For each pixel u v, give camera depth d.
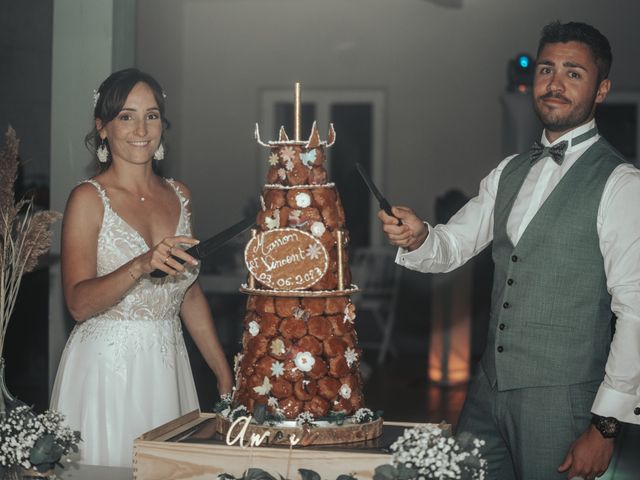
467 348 7.08
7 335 5.97
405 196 9.66
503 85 9.44
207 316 2.91
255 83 9.86
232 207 9.90
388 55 9.64
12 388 6.00
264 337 2.08
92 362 2.64
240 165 9.89
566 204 2.38
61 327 4.00
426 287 8.77
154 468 2.04
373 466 1.94
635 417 2.25
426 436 1.91
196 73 9.91
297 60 9.80
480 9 9.44
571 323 2.36
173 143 9.62
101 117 2.64
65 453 2.12
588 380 2.36
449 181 9.57
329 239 2.08
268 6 9.79
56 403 2.69
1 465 2.11
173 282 2.71
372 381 7.25
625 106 9.30
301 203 2.07
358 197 9.74
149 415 2.65
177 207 2.81
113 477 2.21
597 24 9.24
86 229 2.62
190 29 9.89
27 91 6.12
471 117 9.50
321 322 2.07
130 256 2.64
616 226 2.30
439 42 9.53
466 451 1.94
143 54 8.55
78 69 3.92
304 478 1.93
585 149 2.45
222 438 2.12
